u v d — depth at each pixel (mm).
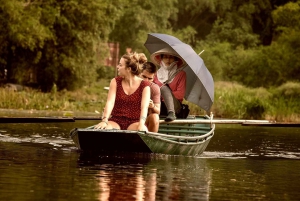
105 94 55094
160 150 16719
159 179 12812
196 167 15000
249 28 94875
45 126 25641
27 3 50656
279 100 46656
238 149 20188
